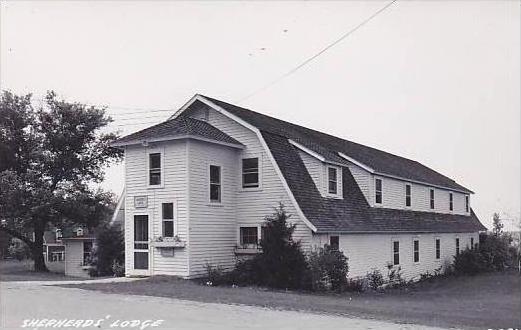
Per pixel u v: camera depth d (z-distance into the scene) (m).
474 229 45.81
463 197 48.03
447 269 40.56
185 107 27.33
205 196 24.02
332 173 28.34
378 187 32.59
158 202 23.78
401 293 28.88
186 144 23.31
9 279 24.53
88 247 41.53
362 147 40.31
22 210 36.47
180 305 15.06
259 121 27.94
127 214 24.62
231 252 25.30
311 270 23.22
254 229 25.59
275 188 25.11
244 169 26.03
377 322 13.38
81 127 39.56
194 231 23.17
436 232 37.97
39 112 38.34
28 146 38.00
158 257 23.58
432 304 23.12
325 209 26.20
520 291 31.12
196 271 23.14
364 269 28.58
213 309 14.45
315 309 15.09
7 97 37.72
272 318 13.29
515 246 55.12
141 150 24.48
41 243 40.19
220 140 24.72
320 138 34.25
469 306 23.36
